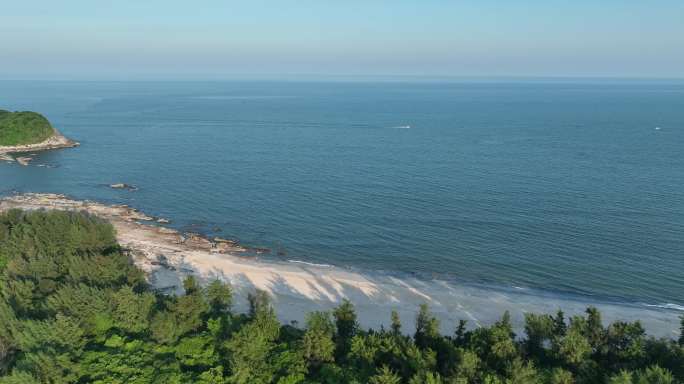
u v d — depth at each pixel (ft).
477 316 244.63
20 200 404.57
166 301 193.98
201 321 189.26
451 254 320.50
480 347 171.73
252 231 356.79
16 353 174.09
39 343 163.43
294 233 353.72
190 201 424.46
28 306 194.59
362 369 161.27
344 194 444.55
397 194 444.14
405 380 157.38
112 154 605.31
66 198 416.46
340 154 623.77
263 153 627.46
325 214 392.47
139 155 603.26
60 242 258.57
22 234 268.21
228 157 599.98
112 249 269.44
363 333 190.19
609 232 351.87
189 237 336.70
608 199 424.87
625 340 178.29
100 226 277.03
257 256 313.94
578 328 182.80
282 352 169.78
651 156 601.21
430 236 348.18
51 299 190.49
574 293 274.16
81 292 187.32
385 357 168.25
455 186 468.75
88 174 506.89
